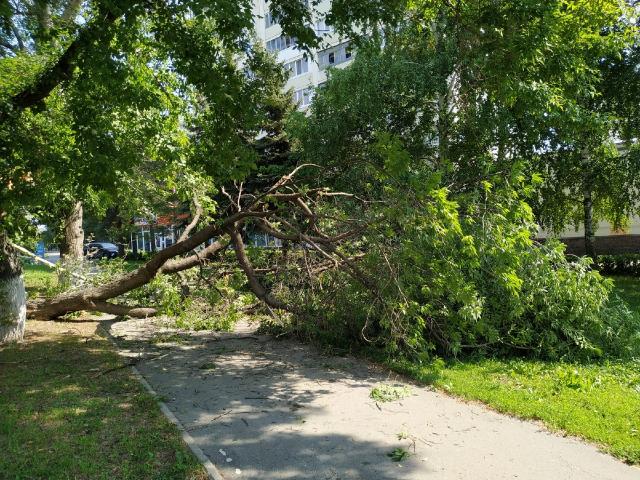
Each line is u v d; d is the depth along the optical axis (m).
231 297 10.18
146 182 12.85
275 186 8.86
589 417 5.17
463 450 4.57
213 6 6.32
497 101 13.18
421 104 15.19
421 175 8.04
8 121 7.36
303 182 10.68
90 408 5.61
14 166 7.29
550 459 4.36
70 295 11.44
